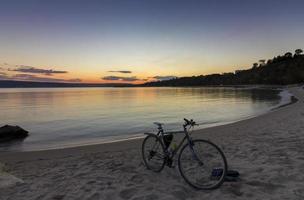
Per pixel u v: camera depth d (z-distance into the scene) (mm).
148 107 37812
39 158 8539
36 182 5277
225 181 4641
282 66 190375
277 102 39938
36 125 20453
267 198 3898
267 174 4941
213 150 4500
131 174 5480
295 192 4062
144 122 21266
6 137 14789
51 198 4328
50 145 12672
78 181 5195
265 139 8828
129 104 45188
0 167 6441
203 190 4348
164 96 79812
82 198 4270
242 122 16078
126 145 10312
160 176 5191
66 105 43625
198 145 4590
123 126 19219
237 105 37656
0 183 5051
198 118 22844
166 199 4059
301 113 17469
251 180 4668
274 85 162500
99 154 8359
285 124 12531
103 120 23109
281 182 4504
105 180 5156
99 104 45812
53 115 27875
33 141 13953
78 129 18219
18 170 6691
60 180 5348
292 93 67375
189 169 4590
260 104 37719
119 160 6961
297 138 8539
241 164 5742
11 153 9602
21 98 72750
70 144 12773
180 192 4297
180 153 4668
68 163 7129
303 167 5246
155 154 5484
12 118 25328
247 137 9641
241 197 3984
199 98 62094
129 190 4516
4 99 66312
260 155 6461
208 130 13312
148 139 5727
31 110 34281
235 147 7719
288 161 5742
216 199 3967
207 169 4477
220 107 35000
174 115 26172
